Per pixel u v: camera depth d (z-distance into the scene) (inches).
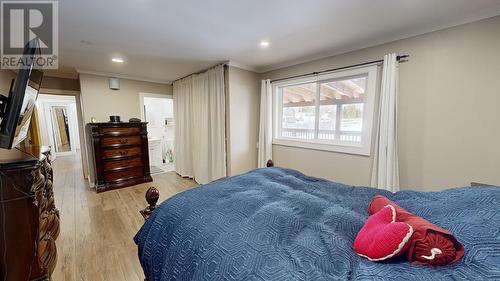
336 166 115.6
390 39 91.5
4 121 46.3
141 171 161.9
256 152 155.5
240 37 92.3
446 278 24.4
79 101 169.6
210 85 146.2
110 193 141.1
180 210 49.4
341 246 34.9
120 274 68.3
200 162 158.9
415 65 86.2
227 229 40.1
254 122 152.0
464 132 76.9
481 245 27.2
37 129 197.3
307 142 127.6
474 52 73.2
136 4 64.9
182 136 178.2
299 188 64.5
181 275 36.8
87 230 94.9
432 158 84.5
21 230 49.8
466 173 77.4
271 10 69.6
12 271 49.4
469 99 75.2
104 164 143.4
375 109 98.3
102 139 140.9
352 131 111.2
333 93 117.6
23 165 49.1
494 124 71.1
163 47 103.5
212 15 72.6
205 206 49.7
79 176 185.3
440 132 82.0
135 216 108.7
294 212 46.6
